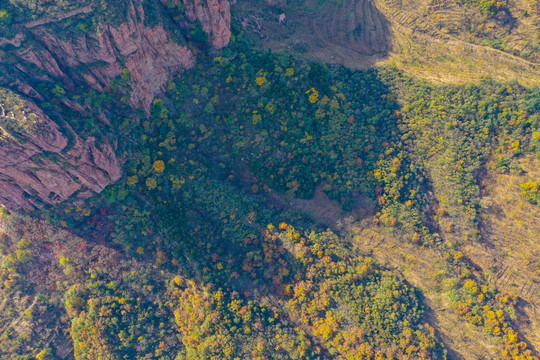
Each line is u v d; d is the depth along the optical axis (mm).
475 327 83062
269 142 88312
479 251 88500
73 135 68688
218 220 87000
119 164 78625
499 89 88188
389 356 77875
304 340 80562
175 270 85062
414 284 87812
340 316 81250
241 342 79938
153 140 82812
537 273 85188
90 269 82438
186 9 75875
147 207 84375
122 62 71500
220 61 83938
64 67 70500
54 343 82438
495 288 86562
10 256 81438
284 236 87312
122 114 78500
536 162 86062
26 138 63656
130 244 84000
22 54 65250
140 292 84062
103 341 78812
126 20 66625
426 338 79500
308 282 84250
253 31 90188
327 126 90188
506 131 88438
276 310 83562
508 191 88250
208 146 88000
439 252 88562
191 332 80750
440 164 90250
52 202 77125
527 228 86688
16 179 70375
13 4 62312
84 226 82062
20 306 82312
